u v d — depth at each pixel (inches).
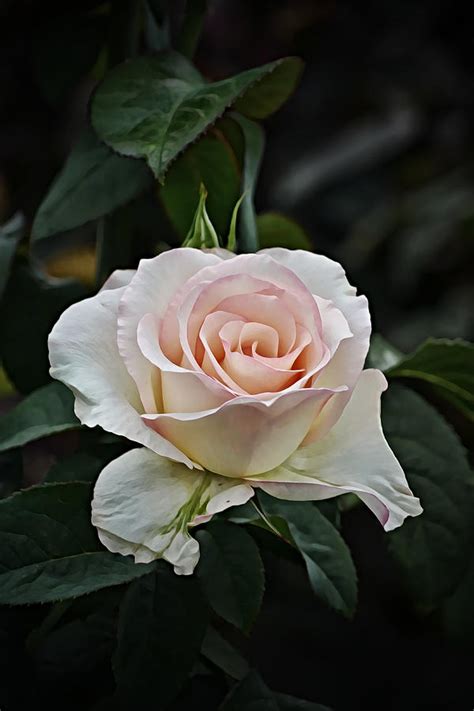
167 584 21.3
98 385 20.3
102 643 23.5
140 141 22.4
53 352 20.4
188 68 24.0
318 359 20.5
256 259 20.8
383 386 21.1
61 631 23.5
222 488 20.4
